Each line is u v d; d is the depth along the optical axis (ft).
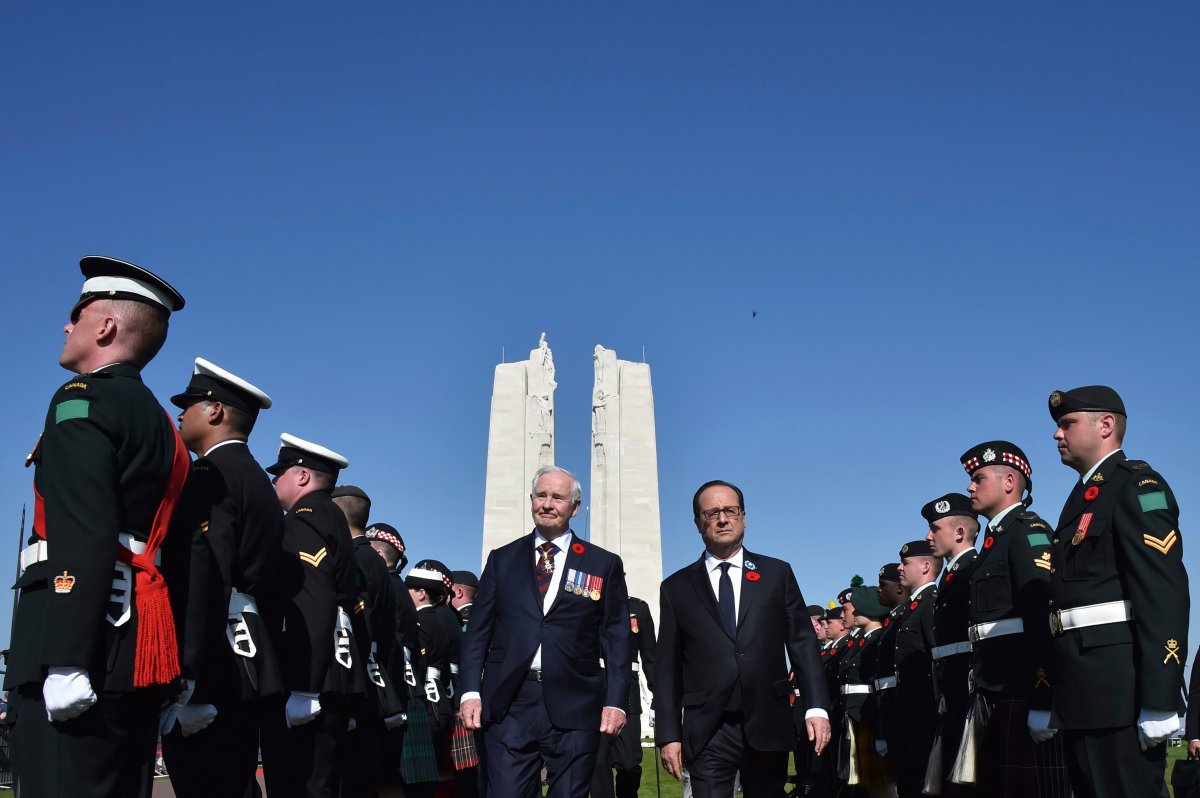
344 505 36.91
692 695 31.30
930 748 39.65
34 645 18.52
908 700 40.52
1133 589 25.13
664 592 32.63
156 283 21.49
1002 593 32.37
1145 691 24.43
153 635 19.36
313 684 28.40
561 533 33.01
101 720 18.60
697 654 31.42
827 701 31.40
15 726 18.83
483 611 32.50
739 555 32.48
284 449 32.27
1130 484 26.08
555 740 30.91
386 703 36.32
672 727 31.45
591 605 31.96
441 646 45.78
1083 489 27.40
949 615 35.83
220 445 26.68
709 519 32.19
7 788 58.85
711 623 31.42
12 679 18.54
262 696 25.57
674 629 32.14
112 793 18.79
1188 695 39.78
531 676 31.32
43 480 18.85
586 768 30.91
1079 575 26.43
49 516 18.40
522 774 30.81
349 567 30.96
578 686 31.37
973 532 38.11
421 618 45.47
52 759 18.24
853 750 49.24
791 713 31.48
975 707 32.37
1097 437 27.63
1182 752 84.43
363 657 32.83
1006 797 31.07
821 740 30.78
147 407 20.18
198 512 22.94
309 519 30.07
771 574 32.19
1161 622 24.61
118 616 19.01
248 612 25.90
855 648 52.01
